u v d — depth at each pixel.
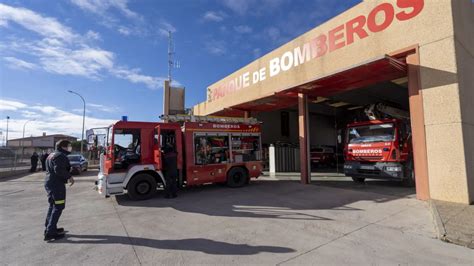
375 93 15.30
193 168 9.99
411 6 8.11
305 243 4.71
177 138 9.77
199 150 10.22
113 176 8.59
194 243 4.82
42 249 4.68
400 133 10.13
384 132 10.38
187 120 10.21
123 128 8.83
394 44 8.52
